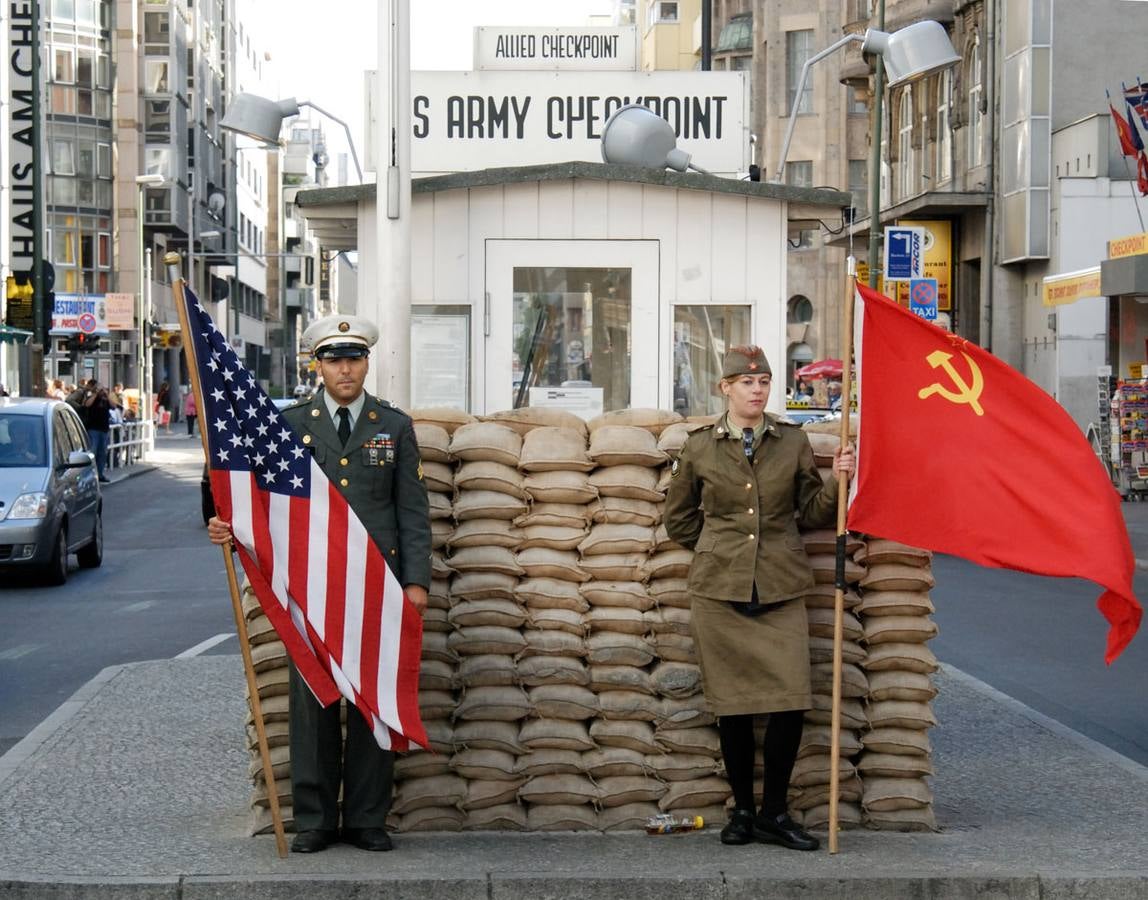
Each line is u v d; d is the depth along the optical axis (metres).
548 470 7.17
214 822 7.11
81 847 6.65
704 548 6.68
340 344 6.59
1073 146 38.12
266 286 121.25
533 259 10.83
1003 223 40.66
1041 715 9.72
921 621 7.10
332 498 6.52
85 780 7.94
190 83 82.69
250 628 6.98
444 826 6.96
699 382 10.83
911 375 6.75
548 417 7.36
